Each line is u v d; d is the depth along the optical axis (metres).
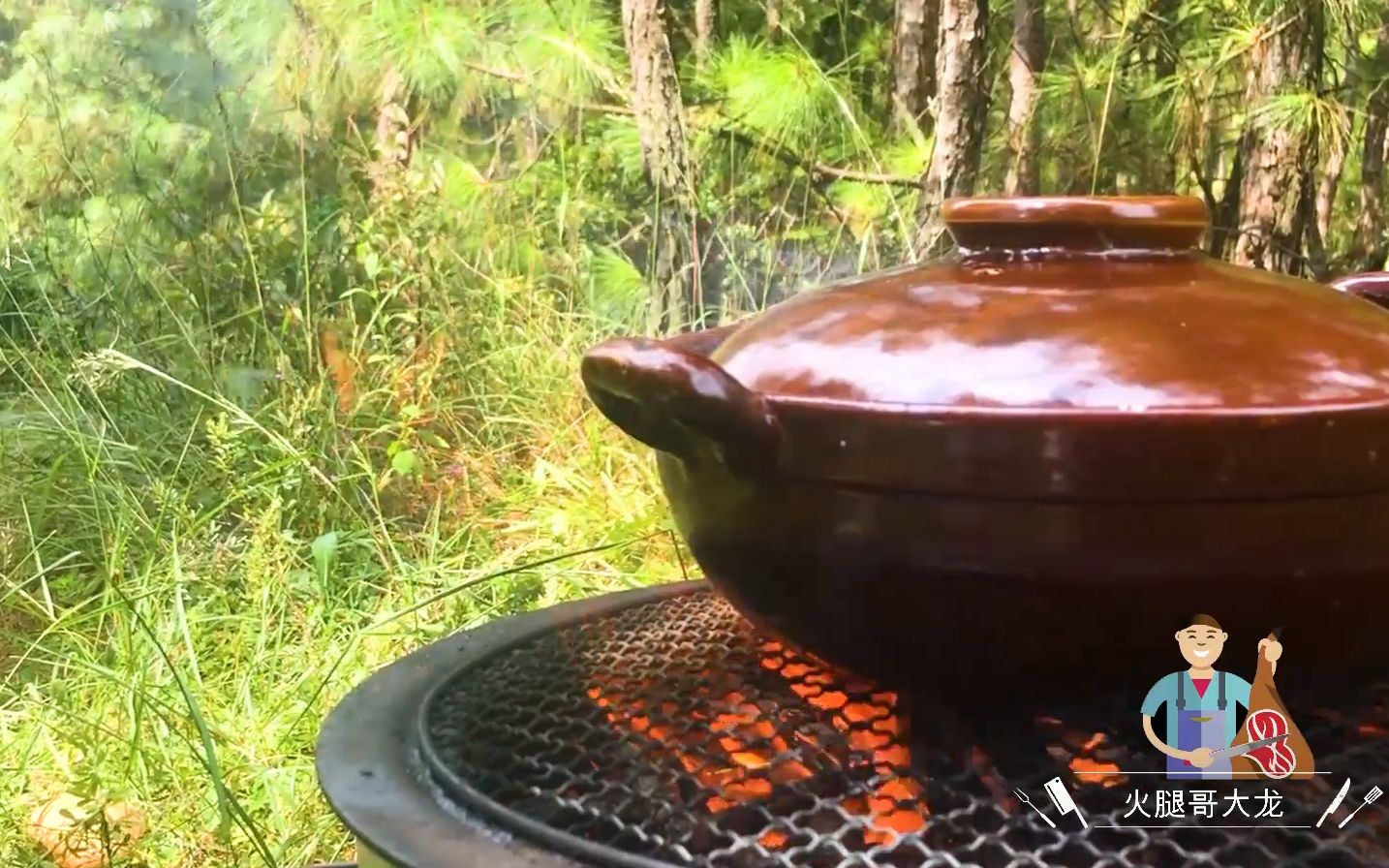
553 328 1.95
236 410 1.71
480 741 0.73
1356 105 1.68
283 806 1.24
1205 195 1.71
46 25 2.11
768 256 1.92
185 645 1.46
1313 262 1.69
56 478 1.83
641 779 0.67
